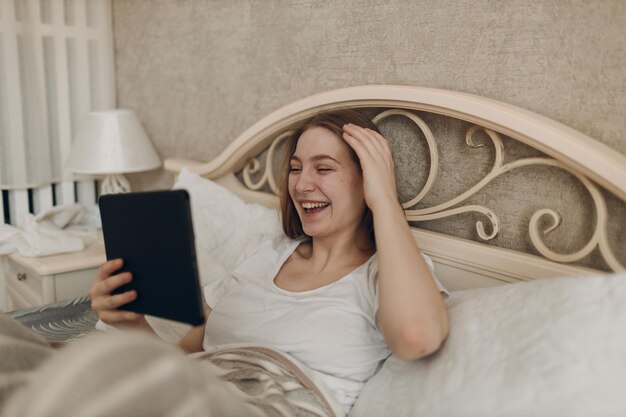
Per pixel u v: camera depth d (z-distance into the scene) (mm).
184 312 830
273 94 1713
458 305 942
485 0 1136
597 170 921
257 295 1150
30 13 2117
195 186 1697
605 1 964
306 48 1570
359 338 1038
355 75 1438
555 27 1035
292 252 1255
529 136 1002
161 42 2166
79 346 646
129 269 900
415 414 813
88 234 2135
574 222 1043
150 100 2291
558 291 795
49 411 581
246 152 1695
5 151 2148
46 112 2242
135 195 864
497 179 1154
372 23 1372
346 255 1172
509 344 778
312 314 1056
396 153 1354
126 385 605
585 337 708
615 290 739
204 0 1918
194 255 810
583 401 654
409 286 902
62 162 2336
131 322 1000
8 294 2242
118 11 2373
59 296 1896
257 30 1727
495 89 1143
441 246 1209
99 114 2074
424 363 898
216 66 1923
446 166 1249
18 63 2119
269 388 876
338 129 1167
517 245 1136
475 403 740
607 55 972
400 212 1045
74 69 2322
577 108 1022
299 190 1164
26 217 2012
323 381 986
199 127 2057
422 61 1272
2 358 756
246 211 1567
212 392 701
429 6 1240
